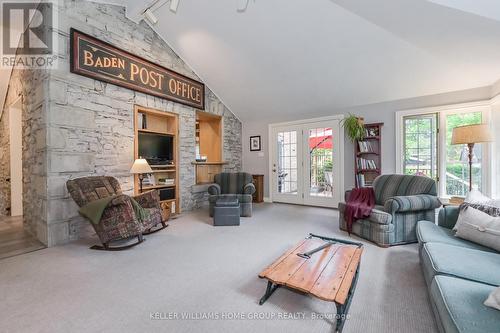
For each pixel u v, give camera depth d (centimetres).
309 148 551
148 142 427
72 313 161
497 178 354
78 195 287
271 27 359
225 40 407
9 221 423
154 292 187
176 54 469
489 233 181
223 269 227
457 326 100
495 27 223
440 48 311
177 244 296
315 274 162
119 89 371
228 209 382
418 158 430
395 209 280
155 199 350
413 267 230
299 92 491
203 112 538
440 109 403
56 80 296
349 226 331
